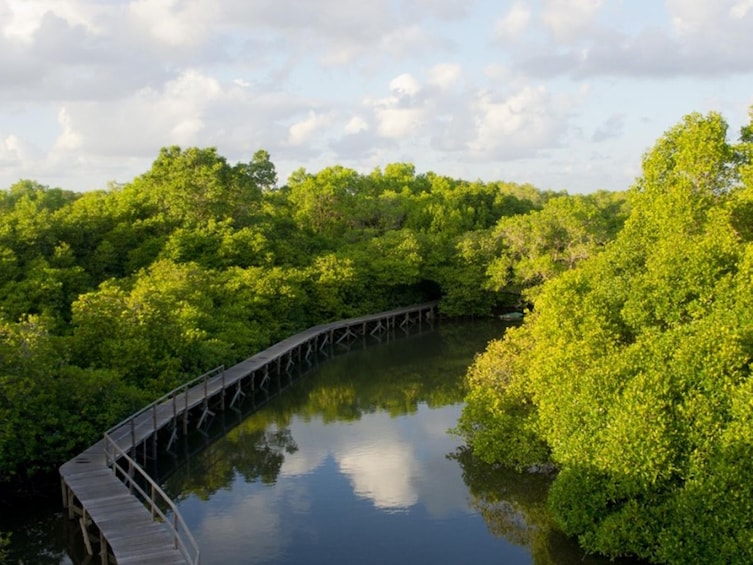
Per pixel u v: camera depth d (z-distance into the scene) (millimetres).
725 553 12070
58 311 29391
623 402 14250
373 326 50406
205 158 50969
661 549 13102
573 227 46781
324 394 31172
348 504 18500
